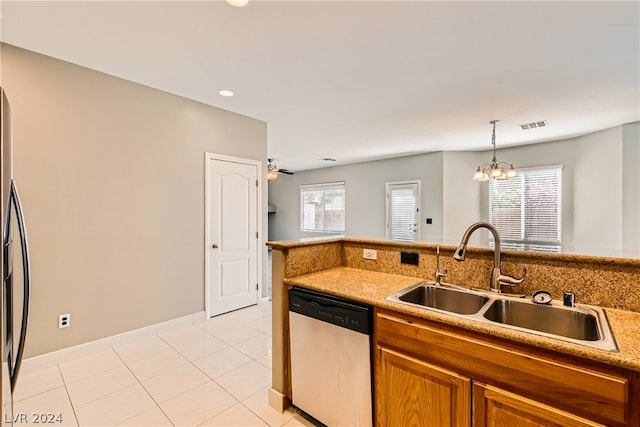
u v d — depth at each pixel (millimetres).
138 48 2307
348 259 2320
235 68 2635
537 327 1469
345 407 1623
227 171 3748
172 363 2549
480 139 5172
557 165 5238
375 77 2812
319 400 1734
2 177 1081
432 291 1806
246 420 1871
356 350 1567
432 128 4520
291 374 1920
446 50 2332
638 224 4074
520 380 1114
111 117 2791
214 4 1801
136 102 2951
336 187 8078
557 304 1438
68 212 2561
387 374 1478
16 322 2297
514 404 1121
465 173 6188
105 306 2773
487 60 2490
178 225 3293
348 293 1646
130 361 2572
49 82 2451
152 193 3080
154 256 3104
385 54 2396
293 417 1897
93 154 2688
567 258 1468
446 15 1910
